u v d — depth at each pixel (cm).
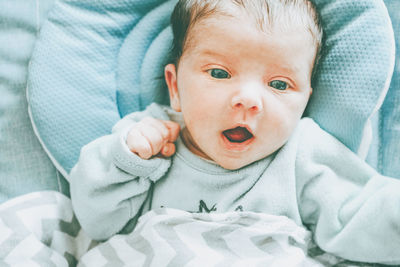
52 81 83
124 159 72
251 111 65
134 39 88
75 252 84
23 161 89
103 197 76
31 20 93
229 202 77
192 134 73
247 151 70
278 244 71
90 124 85
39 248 77
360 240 71
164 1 88
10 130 89
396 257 71
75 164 84
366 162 85
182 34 73
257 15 64
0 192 87
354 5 77
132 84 89
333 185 75
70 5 86
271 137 69
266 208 76
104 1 86
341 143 79
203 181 78
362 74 76
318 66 79
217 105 67
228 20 65
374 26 76
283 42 65
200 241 70
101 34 87
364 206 71
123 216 79
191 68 69
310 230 81
